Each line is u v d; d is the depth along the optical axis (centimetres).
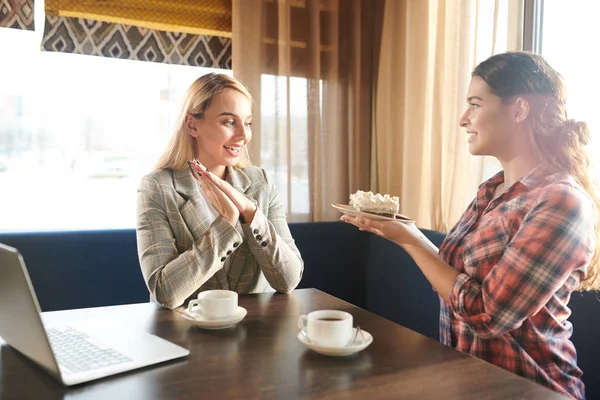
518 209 133
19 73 273
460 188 254
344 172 320
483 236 138
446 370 111
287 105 303
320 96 315
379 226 145
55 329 130
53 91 281
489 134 143
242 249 183
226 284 181
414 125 285
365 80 323
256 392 99
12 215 278
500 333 128
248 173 200
